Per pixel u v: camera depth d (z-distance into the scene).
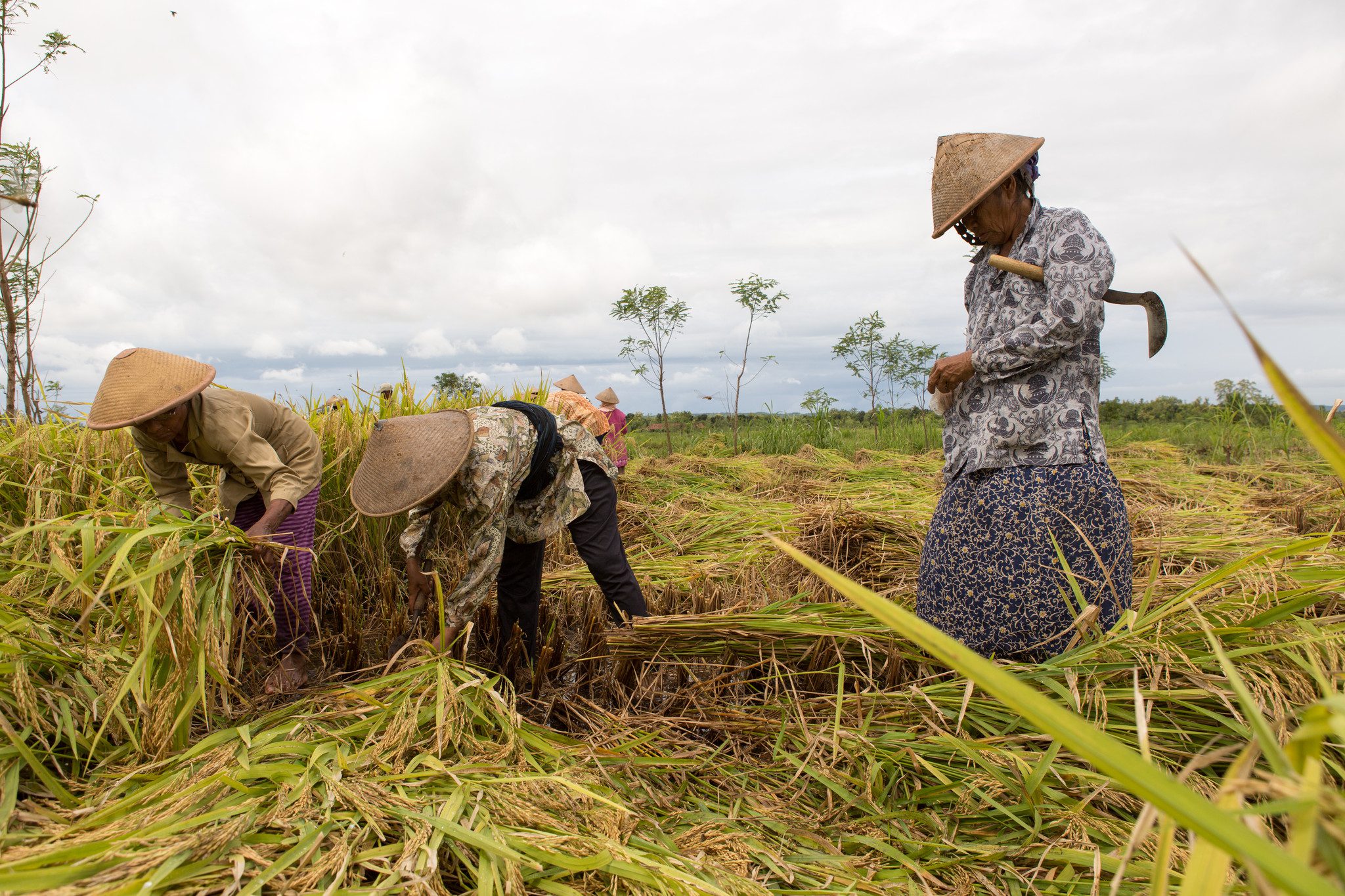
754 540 4.91
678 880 1.55
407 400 4.91
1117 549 2.49
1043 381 2.51
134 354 2.75
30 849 1.48
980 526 2.59
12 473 3.50
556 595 3.99
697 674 2.98
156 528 2.22
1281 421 9.78
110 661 2.18
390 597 3.49
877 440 13.61
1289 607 2.19
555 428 3.12
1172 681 2.22
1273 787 0.66
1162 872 0.76
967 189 2.54
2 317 5.54
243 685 2.76
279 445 3.09
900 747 2.26
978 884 1.80
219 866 1.48
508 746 2.11
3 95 5.46
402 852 1.60
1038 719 0.63
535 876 1.59
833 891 1.71
